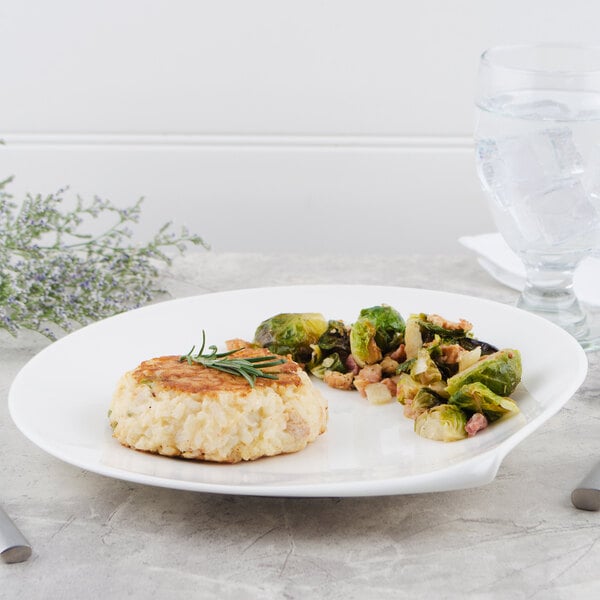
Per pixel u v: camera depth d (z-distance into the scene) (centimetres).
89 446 71
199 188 129
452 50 123
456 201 130
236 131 126
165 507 70
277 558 66
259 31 122
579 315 90
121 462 70
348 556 66
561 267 89
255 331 86
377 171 128
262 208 130
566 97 85
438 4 121
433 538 67
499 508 69
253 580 65
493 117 86
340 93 125
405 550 66
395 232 131
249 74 124
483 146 87
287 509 69
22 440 76
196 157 128
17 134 127
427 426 74
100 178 129
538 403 75
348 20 122
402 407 78
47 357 79
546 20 121
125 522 69
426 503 70
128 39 123
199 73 124
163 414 71
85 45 123
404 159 128
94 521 69
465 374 76
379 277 102
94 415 75
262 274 103
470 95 125
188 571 65
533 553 66
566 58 92
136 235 131
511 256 100
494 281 101
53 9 122
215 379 72
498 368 75
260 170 128
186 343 85
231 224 131
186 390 71
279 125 126
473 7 121
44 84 125
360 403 79
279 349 83
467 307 86
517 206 86
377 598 63
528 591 64
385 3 121
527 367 79
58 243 94
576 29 122
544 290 90
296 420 72
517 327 83
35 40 123
